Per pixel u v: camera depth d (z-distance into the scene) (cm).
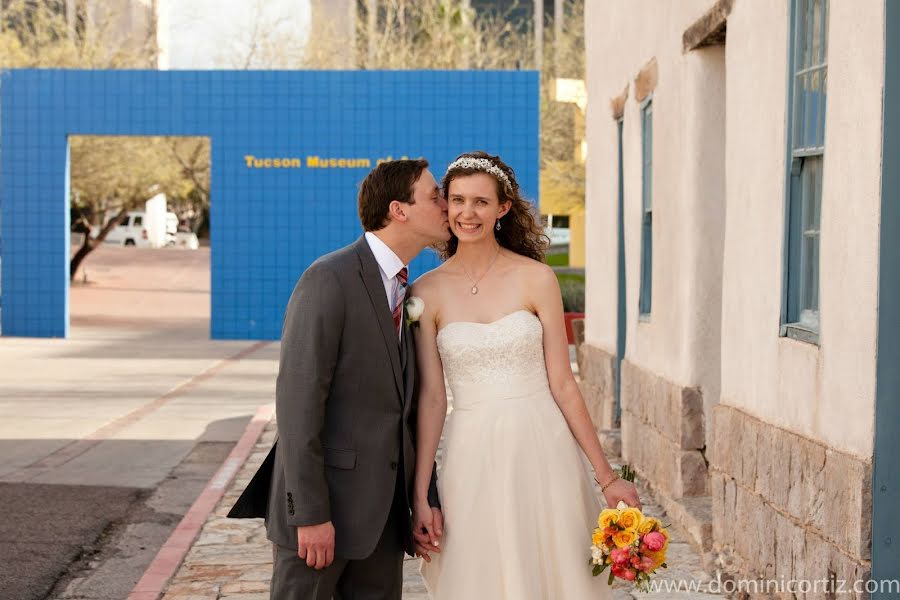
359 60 3559
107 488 893
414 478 414
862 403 430
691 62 730
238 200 2294
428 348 419
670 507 738
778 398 533
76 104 2289
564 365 421
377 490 385
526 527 404
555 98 3409
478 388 412
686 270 739
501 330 411
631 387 921
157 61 3647
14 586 631
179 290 3700
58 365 1794
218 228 2294
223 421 1245
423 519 409
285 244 2291
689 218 734
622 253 1067
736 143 614
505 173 415
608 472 420
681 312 750
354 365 383
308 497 367
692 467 733
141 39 3753
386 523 399
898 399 414
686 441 734
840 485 442
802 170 524
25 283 2291
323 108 2281
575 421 420
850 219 443
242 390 1520
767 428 539
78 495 866
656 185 838
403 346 398
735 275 611
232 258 2294
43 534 746
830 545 454
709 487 734
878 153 416
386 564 402
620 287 1068
